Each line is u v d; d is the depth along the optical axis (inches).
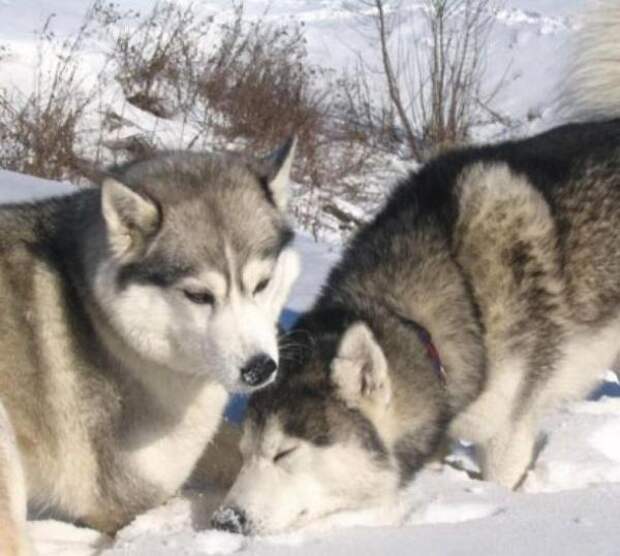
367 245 291.3
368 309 270.1
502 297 278.2
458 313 273.6
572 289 288.2
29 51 764.6
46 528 238.5
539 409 288.4
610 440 292.2
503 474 283.0
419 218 289.9
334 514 248.7
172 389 238.8
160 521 243.4
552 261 285.6
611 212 298.2
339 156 780.0
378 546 215.9
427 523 235.1
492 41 1066.7
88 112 714.2
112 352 234.1
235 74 804.6
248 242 227.0
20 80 722.2
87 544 235.8
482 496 252.4
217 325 221.3
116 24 875.4
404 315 271.6
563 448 284.0
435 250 281.0
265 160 247.9
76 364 234.5
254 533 236.8
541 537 214.5
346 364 249.4
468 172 293.1
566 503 241.6
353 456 248.4
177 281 223.3
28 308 232.7
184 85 794.8
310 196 666.8
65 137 626.8
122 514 245.1
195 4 1003.9
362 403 253.0
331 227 635.5
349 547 215.8
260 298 230.1
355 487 249.4
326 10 1149.1
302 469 244.2
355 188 722.2
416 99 954.1
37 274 234.8
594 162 306.0
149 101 775.1
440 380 265.9
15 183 460.1
